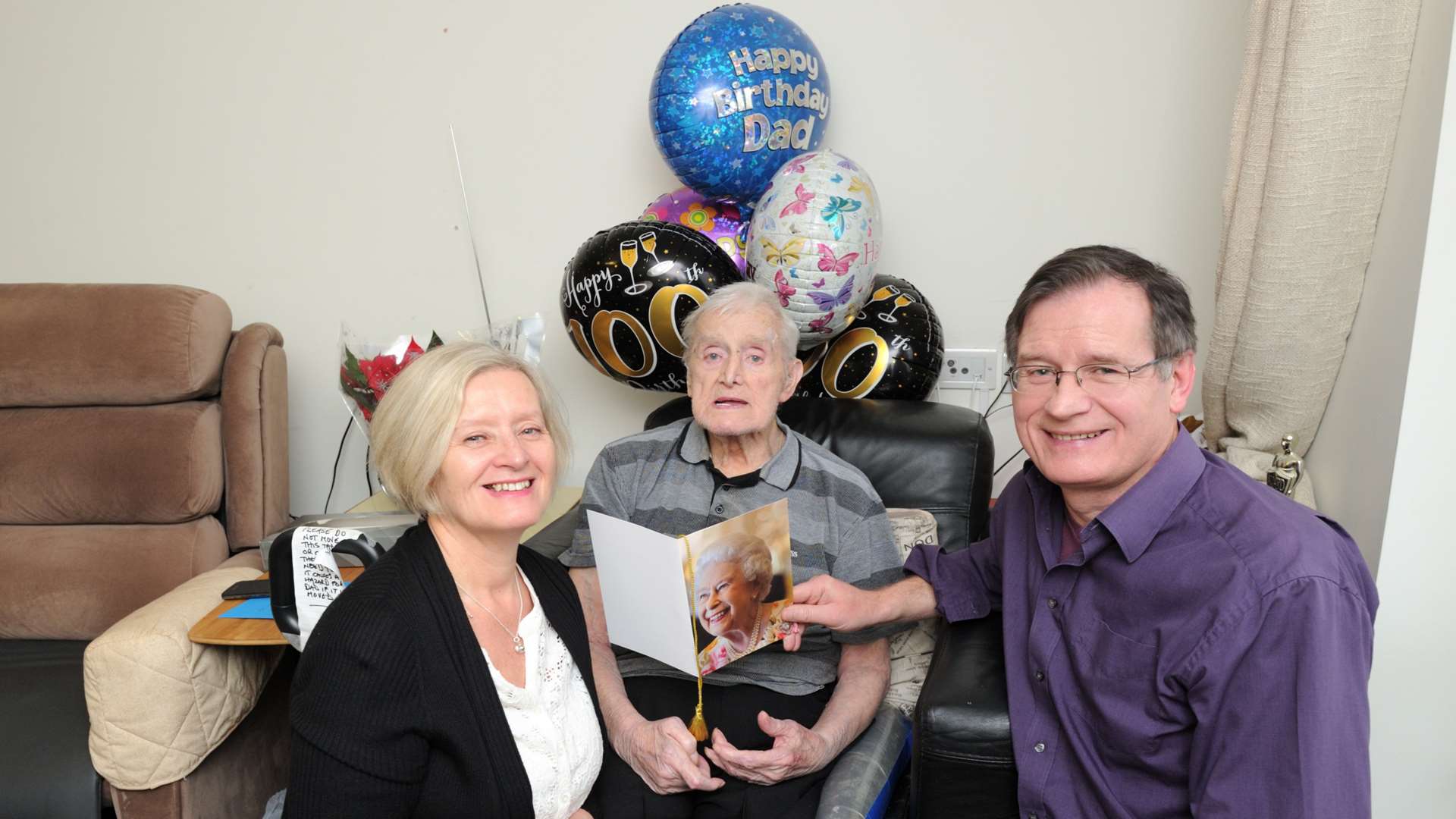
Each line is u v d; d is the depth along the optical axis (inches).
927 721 49.0
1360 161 53.9
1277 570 39.2
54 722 61.4
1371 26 52.4
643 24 83.9
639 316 68.4
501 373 42.6
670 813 51.9
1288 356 57.9
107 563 73.8
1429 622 51.8
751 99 68.7
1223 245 61.9
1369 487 53.6
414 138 89.0
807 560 59.1
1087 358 41.8
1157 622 42.6
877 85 81.4
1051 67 78.5
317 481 96.6
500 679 42.8
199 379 75.4
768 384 58.2
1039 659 47.3
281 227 92.3
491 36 86.2
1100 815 45.7
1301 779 37.5
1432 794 53.8
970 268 83.0
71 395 75.6
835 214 63.6
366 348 73.9
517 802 41.3
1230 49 75.2
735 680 58.7
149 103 91.5
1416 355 49.2
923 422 67.9
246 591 61.7
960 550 63.7
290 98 89.7
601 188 87.4
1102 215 80.0
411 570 41.6
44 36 91.4
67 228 94.8
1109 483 43.4
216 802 61.4
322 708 38.6
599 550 51.3
